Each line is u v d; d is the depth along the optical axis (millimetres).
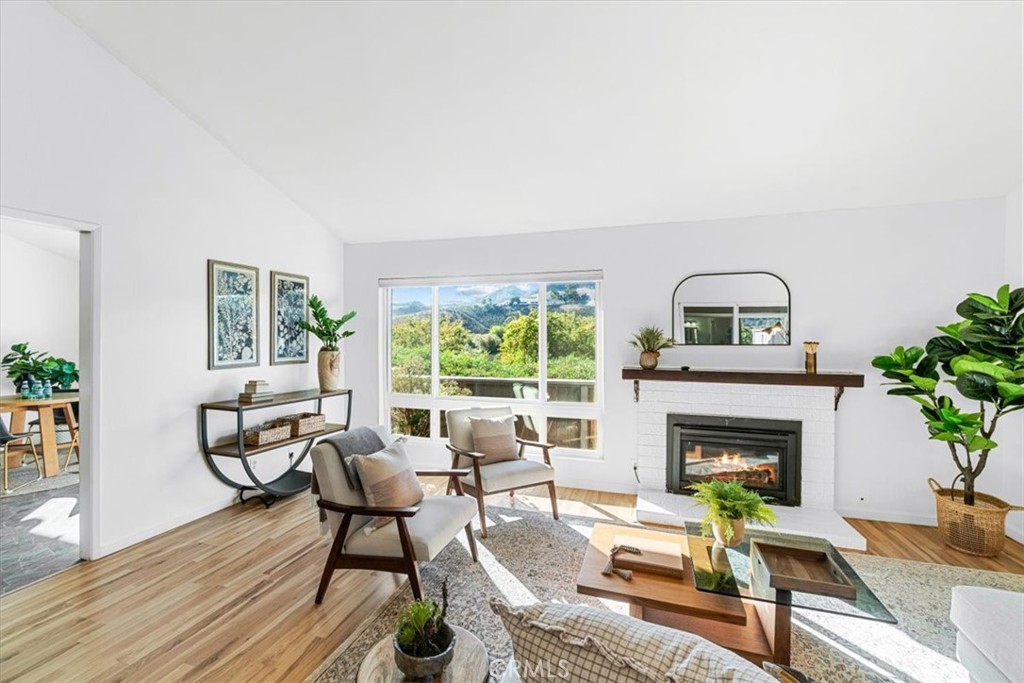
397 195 3896
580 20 2207
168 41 2602
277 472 3996
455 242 4461
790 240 3545
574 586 2430
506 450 3387
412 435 4746
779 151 2934
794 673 1252
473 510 2643
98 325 2691
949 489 3070
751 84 2447
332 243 4625
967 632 1635
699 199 3514
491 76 2584
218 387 3465
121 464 2809
